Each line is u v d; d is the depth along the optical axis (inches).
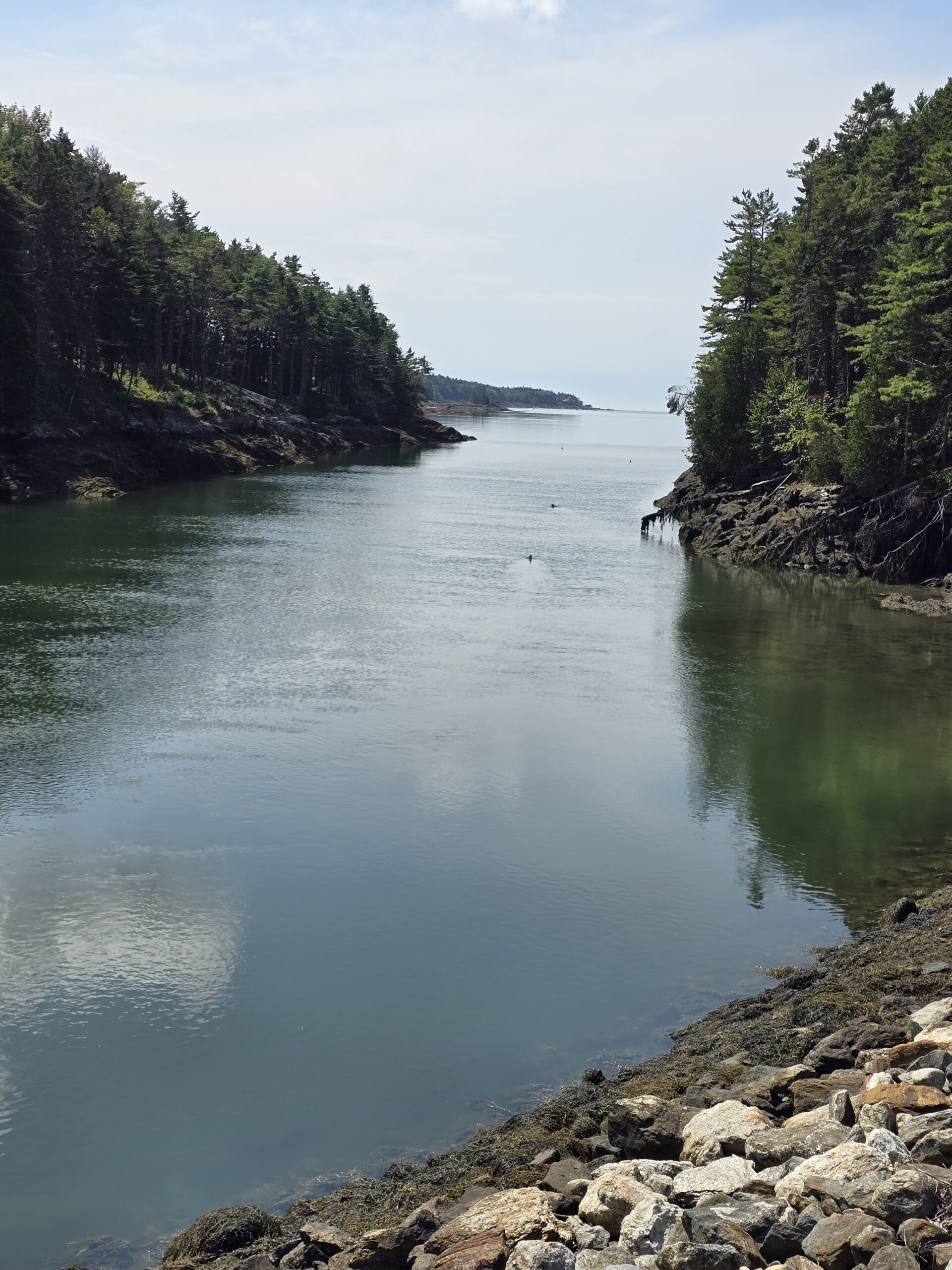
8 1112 538.9
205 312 5349.4
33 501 3203.7
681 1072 514.6
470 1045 605.9
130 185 5846.5
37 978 665.6
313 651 1529.3
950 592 2166.6
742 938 743.1
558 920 765.9
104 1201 478.9
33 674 1337.4
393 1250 354.9
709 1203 343.9
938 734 1224.2
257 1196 480.7
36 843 861.2
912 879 844.6
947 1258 290.2
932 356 2568.9
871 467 2564.0
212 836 888.9
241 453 4788.4
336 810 956.6
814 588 2300.7
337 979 677.3
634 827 943.0
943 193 2588.6
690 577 2400.3
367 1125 531.5
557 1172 398.3
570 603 2012.8
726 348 3565.5
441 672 1444.4
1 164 3821.4
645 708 1306.6
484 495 4224.9
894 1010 527.5
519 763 1096.2
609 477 5679.1
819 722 1262.3
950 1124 366.3
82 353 4131.4
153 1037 608.7
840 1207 324.8
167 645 1514.5
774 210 3983.8
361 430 6806.1
